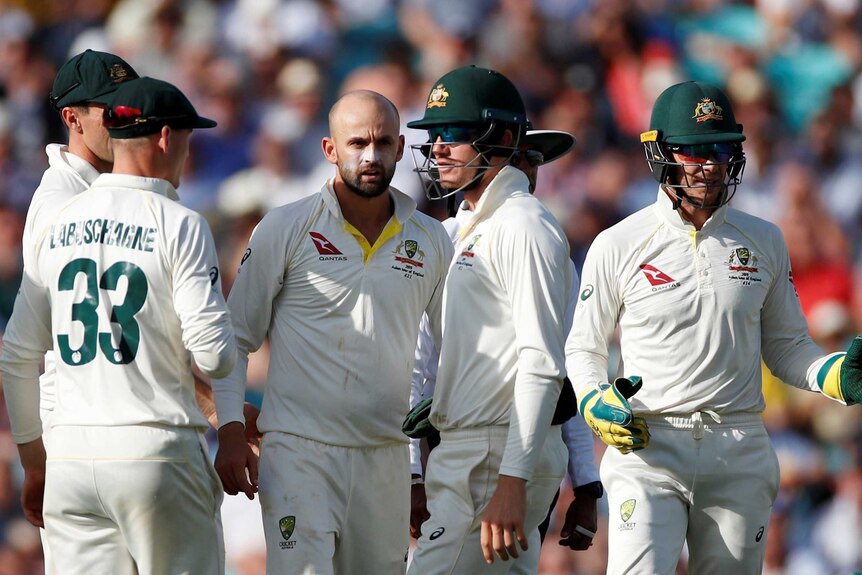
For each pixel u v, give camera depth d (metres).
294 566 15.11
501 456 13.76
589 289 15.29
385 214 15.80
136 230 13.41
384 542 15.91
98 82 14.92
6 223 35.94
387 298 15.53
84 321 13.41
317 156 36.84
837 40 40.78
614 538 15.13
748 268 15.10
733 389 15.00
